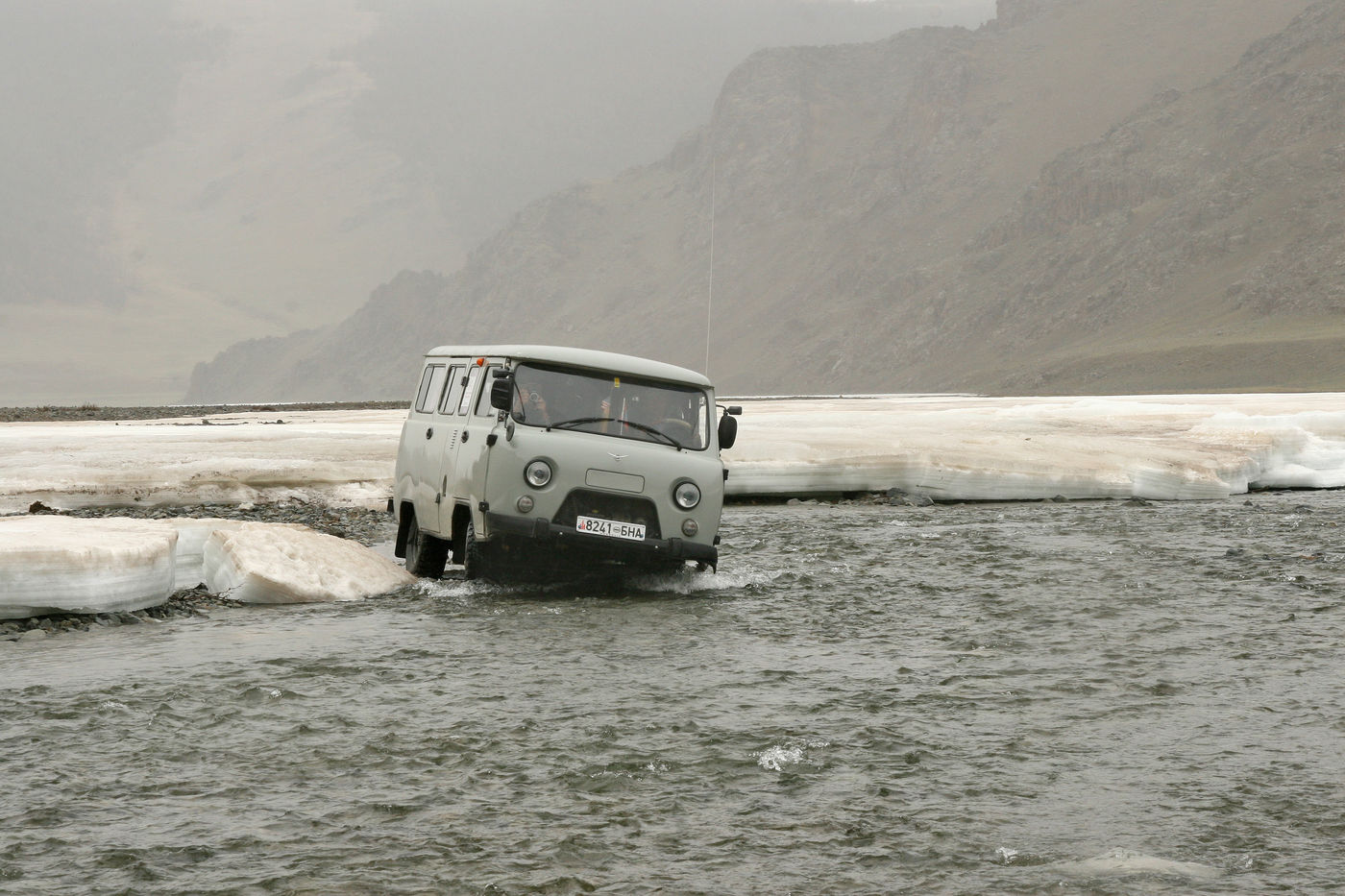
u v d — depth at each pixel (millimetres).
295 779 12414
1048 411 84562
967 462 46969
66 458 44156
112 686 15969
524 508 21922
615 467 22359
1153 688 15953
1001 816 11477
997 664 17469
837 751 13344
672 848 10750
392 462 45500
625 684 16203
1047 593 23562
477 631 19625
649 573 24266
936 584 24875
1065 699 15477
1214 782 12352
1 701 15219
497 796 11945
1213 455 52312
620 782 12344
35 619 20203
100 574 20703
